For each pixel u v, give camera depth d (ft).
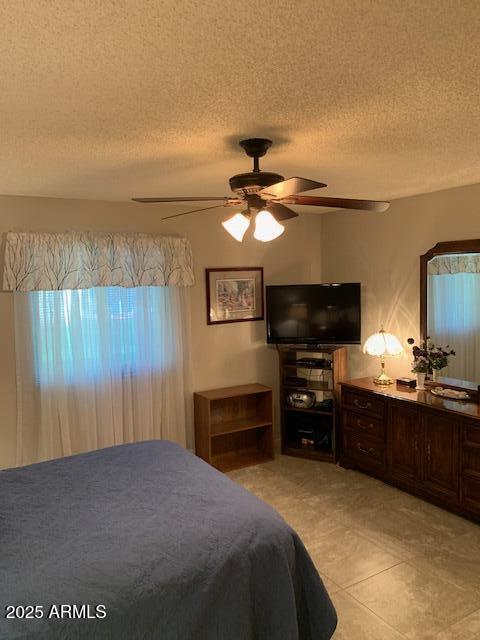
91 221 13.53
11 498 7.98
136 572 6.02
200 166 9.65
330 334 15.52
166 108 6.44
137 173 10.20
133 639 5.50
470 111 6.82
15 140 7.73
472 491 11.22
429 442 12.14
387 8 4.16
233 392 15.33
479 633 7.89
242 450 16.30
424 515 11.75
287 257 16.92
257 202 8.09
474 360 12.57
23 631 5.18
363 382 14.56
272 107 6.52
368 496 12.84
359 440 14.26
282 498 12.84
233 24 4.36
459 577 9.33
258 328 16.52
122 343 13.94
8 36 4.46
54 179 10.68
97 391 13.65
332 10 4.18
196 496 7.92
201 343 15.51
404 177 11.34
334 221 16.94
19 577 5.93
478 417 10.93
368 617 8.27
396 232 14.74
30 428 12.89
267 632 6.52
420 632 7.92
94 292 13.44
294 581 7.11
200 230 15.23
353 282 16.37
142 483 8.45
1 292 12.47
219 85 5.74
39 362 12.85
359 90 5.99
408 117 7.04
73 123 6.97
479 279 12.40
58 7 4.00
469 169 10.55
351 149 8.71
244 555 6.52
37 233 12.57
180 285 14.56
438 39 4.74
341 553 10.20
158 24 4.33
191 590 5.96
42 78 5.42
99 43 4.65
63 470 9.07
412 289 14.35
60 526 7.08
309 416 16.46
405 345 14.71
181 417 15.01
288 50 4.91
